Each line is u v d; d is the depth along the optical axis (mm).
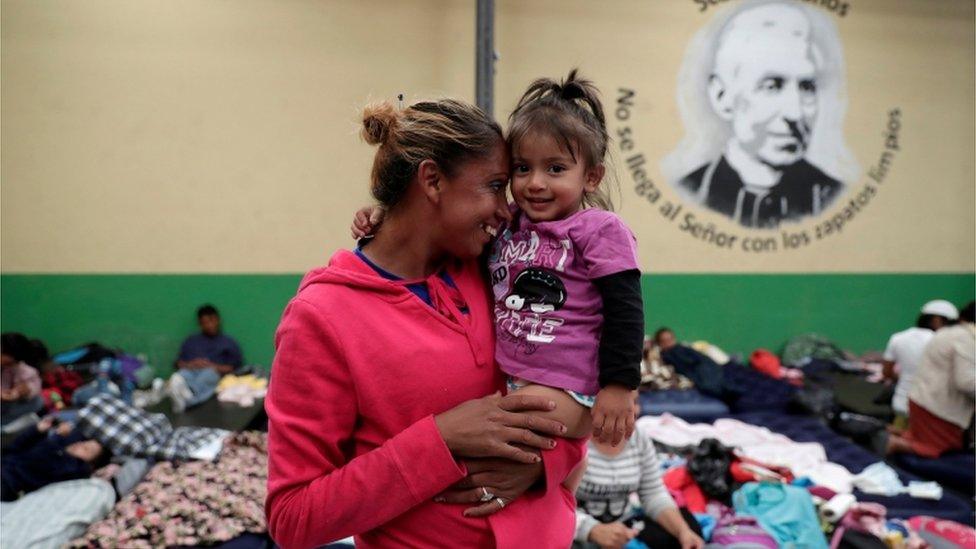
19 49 4820
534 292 1121
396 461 982
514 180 1170
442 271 1169
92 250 5035
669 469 3182
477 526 1047
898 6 5672
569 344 1088
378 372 1026
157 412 4387
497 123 1121
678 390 4773
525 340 1101
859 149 5754
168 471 3312
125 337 5121
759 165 5637
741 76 5535
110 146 4965
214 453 3514
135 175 5012
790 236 5746
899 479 3453
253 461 3473
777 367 5480
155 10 4918
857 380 5227
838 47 5633
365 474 983
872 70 5699
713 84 5508
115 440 3408
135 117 4969
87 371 4633
